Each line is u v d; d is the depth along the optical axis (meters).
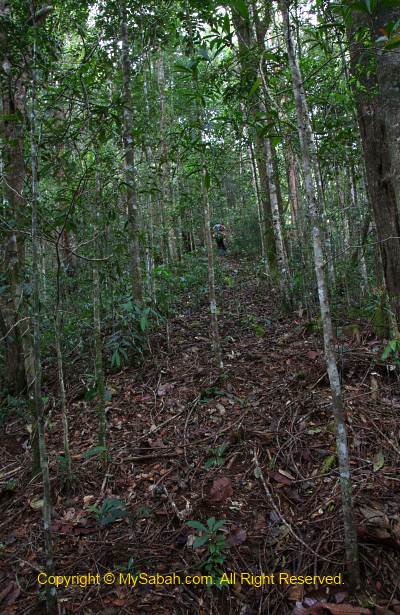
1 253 4.10
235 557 2.37
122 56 5.03
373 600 2.06
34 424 3.18
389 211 3.83
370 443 3.06
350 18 2.23
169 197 9.20
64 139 3.01
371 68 3.72
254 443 3.23
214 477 2.99
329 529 2.46
